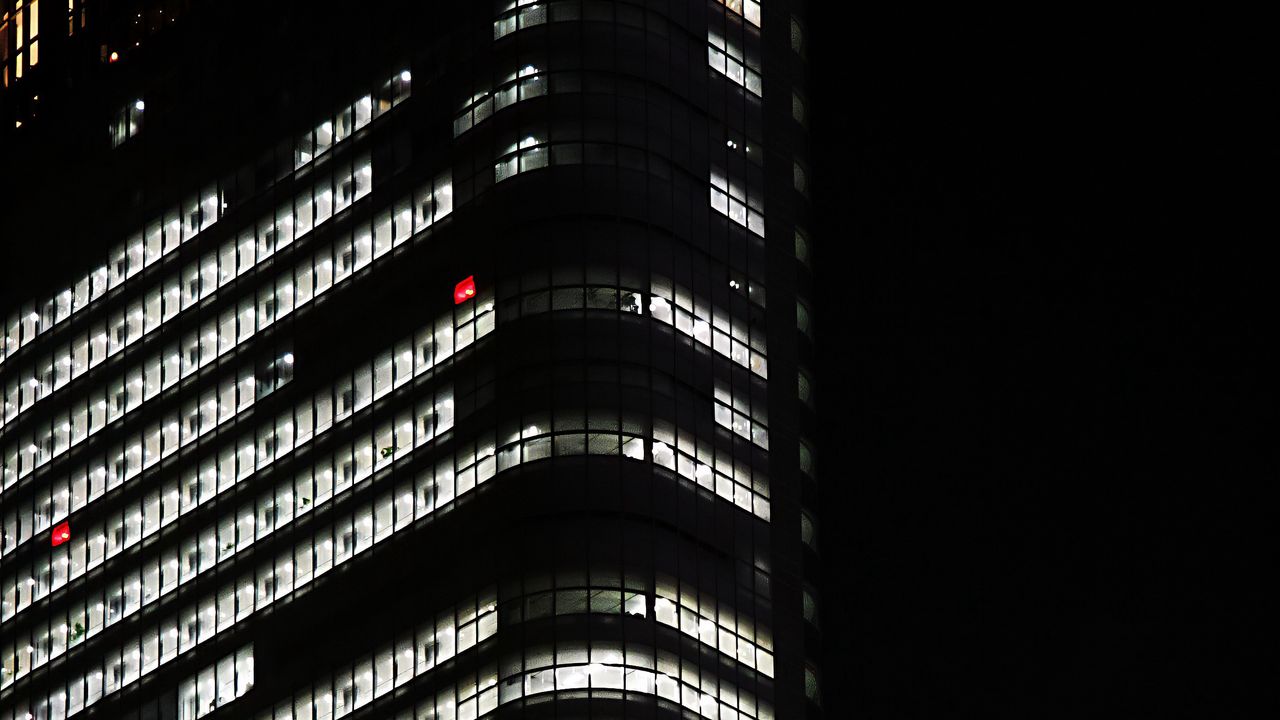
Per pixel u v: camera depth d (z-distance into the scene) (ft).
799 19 543.39
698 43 512.22
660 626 451.12
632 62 498.28
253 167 549.95
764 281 506.48
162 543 535.19
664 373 473.67
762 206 513.45
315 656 487.20
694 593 460.14
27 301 592.19
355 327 509.76
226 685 507.30
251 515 515.91
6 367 590.96
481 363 477.77
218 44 570.46
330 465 501.56
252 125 554.05
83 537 555.69
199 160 563.89
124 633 536.01
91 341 572.92
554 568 449.06
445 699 456.04
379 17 533.14
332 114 535.60
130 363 561.43
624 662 444.14
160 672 522.88
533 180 486.38
